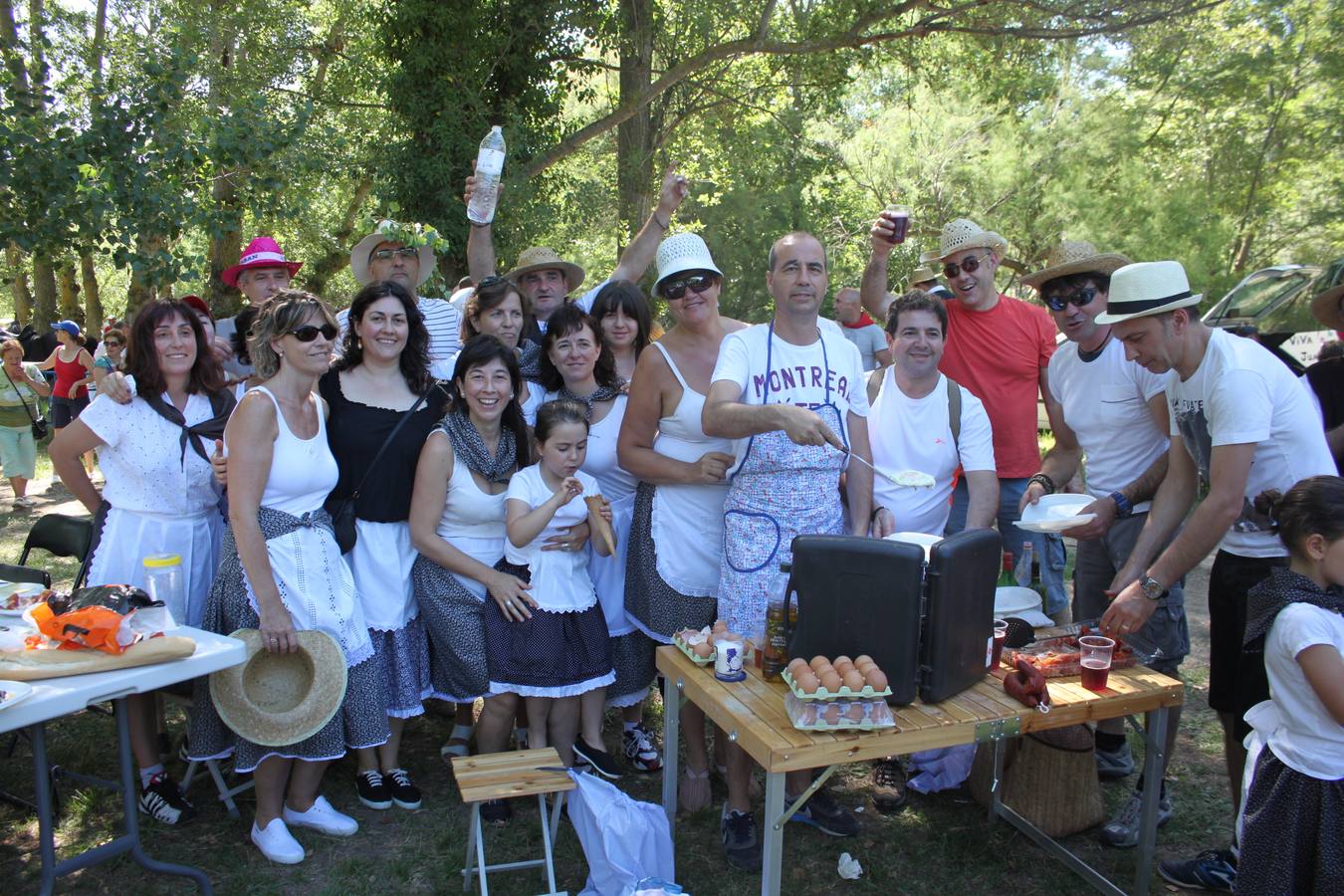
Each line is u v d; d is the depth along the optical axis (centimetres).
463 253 1228
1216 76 1748
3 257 1938
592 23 1316
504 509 347
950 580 252
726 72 1515
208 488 342
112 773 372
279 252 459
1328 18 1666
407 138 1245
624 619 372
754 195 1419
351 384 341
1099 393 341
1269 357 269
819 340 316
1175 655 316
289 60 1443
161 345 329
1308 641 227
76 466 341
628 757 389
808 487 306
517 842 325
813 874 309
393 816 342
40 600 284
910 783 364
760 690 270
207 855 314
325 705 296
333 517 330
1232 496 260
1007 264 1523
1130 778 375
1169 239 1399
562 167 1616
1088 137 1489
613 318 384
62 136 607
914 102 1714
